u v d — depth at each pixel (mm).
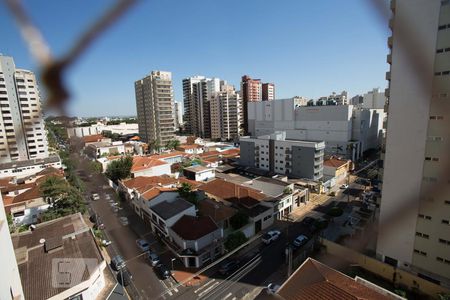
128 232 32562
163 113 90062
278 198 36125
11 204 36469
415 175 20297
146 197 33938
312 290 16859
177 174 52125
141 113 98312
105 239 30859
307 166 48125
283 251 27734
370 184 49281
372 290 16875
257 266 25500
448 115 18375
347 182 51500
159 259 26750
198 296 21891
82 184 48219
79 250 22984
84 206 35688
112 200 43406
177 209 29906
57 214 32344
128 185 42438
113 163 50969
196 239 25422
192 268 25312
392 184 21609
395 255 22203
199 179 47938
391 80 20531
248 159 57969
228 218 29922
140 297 21922
